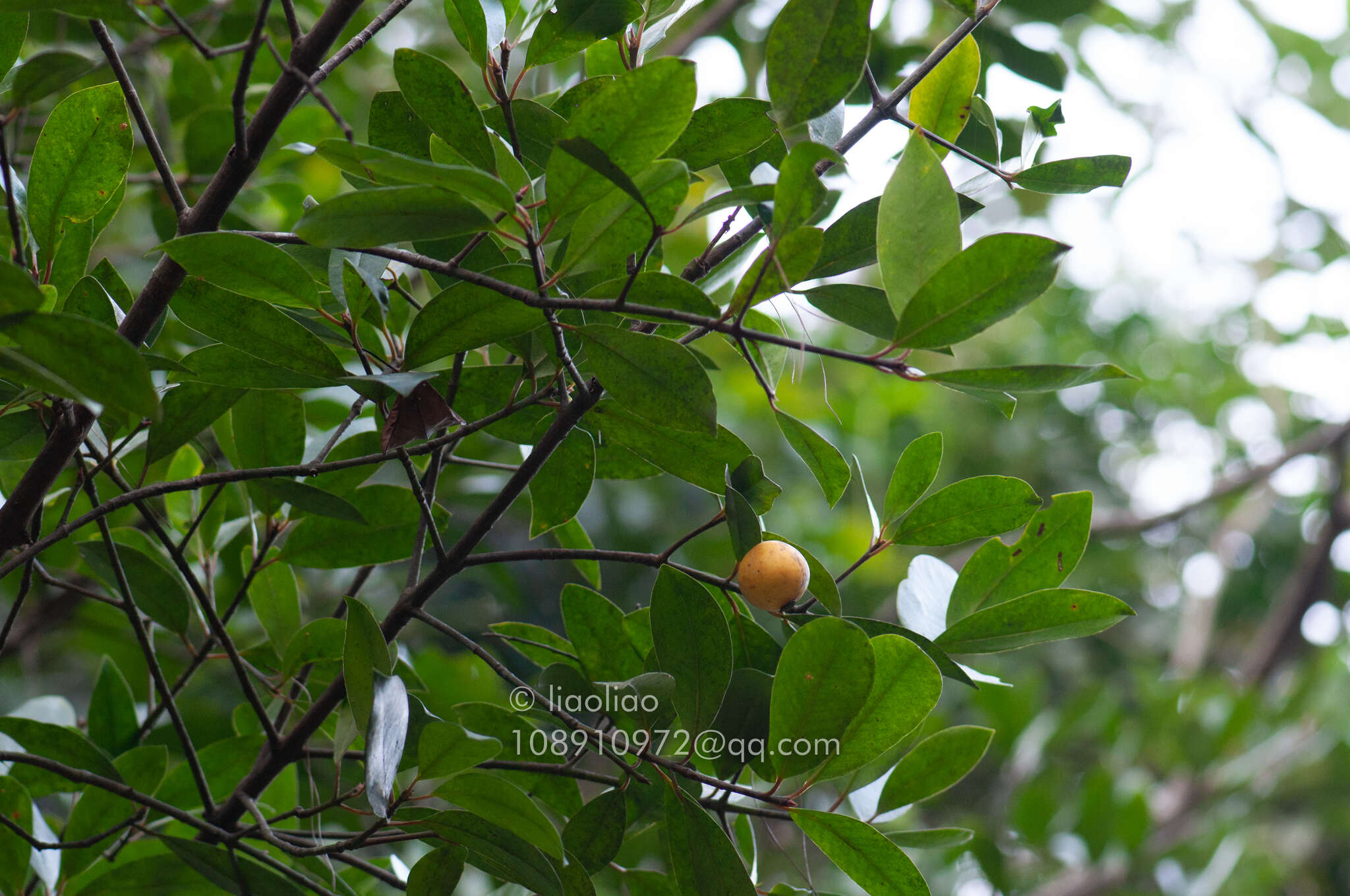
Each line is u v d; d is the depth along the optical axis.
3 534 1.34
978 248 1.28
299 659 1.47
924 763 1.44
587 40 1.38
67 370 1.26
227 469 1.57
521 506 2.07
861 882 1.37
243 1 1.88
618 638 1.44
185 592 1.46
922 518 1.41
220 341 1.36
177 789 1.50
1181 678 3.53
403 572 2.16
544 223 1.33
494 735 1.44
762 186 1.29
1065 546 1.43
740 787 1.36
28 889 1.47
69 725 1.54
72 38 1.79
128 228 2.28
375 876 1.40
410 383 1.31
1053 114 1.41
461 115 1.35
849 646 1.34
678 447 1.40
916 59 1.80
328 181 2.13
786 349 1.43
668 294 1.32
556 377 1.37
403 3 1.34
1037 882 2.84
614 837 1.39
